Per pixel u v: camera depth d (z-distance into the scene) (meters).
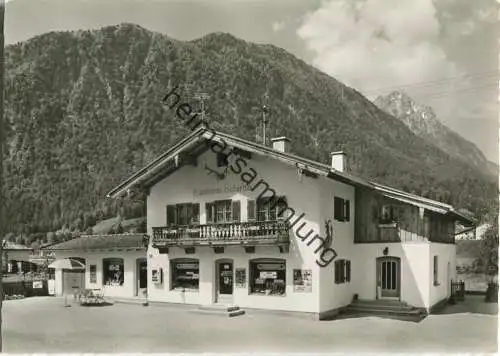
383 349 14.91
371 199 22.22
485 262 30.78
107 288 25.98
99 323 18.97
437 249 22.05
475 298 25.75
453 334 16.69
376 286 21.70
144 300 24.30
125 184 23.30
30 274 32.22
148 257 24.08
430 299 20.69
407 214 21.34
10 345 15.63
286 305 19.95
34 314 21.31
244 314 20.67
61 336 16.78
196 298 22.34
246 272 21.05
